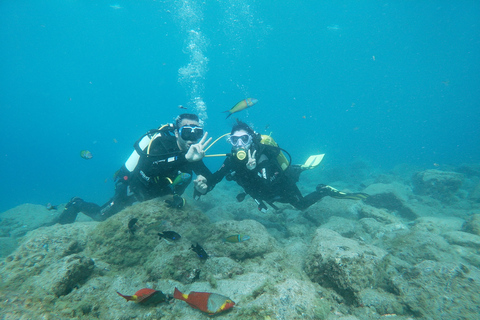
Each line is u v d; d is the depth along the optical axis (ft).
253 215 19.12
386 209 22.18
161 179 12.53
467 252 10.93
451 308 6.81
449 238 13.06
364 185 35.40
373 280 8.01
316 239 10.03
